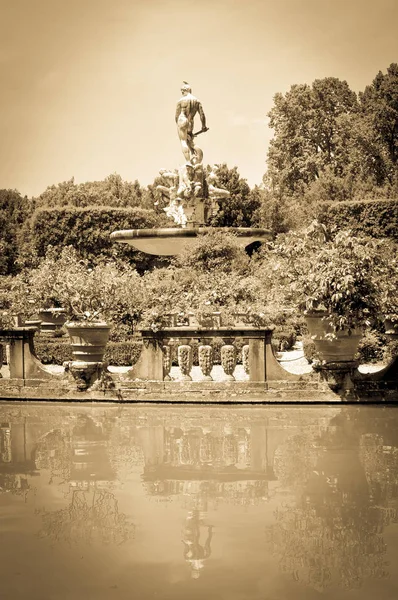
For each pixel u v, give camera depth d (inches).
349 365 450.6
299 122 1795.0
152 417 419.2
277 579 194.1
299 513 245.4
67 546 219.6
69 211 1341.0
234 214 1565.0
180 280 771.4
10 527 236.4
